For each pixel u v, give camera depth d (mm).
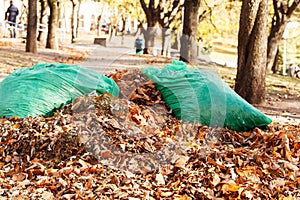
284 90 16984
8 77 8461
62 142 6445
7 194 5273
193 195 5480
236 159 6496
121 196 5270
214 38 39500
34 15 21016
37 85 7840
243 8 12039
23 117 7441
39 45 26562
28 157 6246
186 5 17109
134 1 34688
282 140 7211
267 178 6105
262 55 12180
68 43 34938
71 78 7977
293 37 36000
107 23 62656
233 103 8172
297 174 6340
